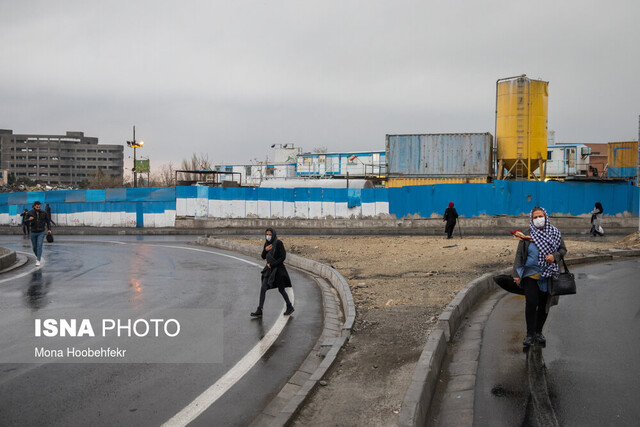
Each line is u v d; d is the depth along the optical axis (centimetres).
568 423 444
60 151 17575
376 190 3512
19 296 1095
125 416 484
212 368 629
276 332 809
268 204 3681
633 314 848
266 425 470
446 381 561
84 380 581
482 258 1478
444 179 3797
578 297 995
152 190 3788
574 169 4950
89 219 4016
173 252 2125
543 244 654
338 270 1395
